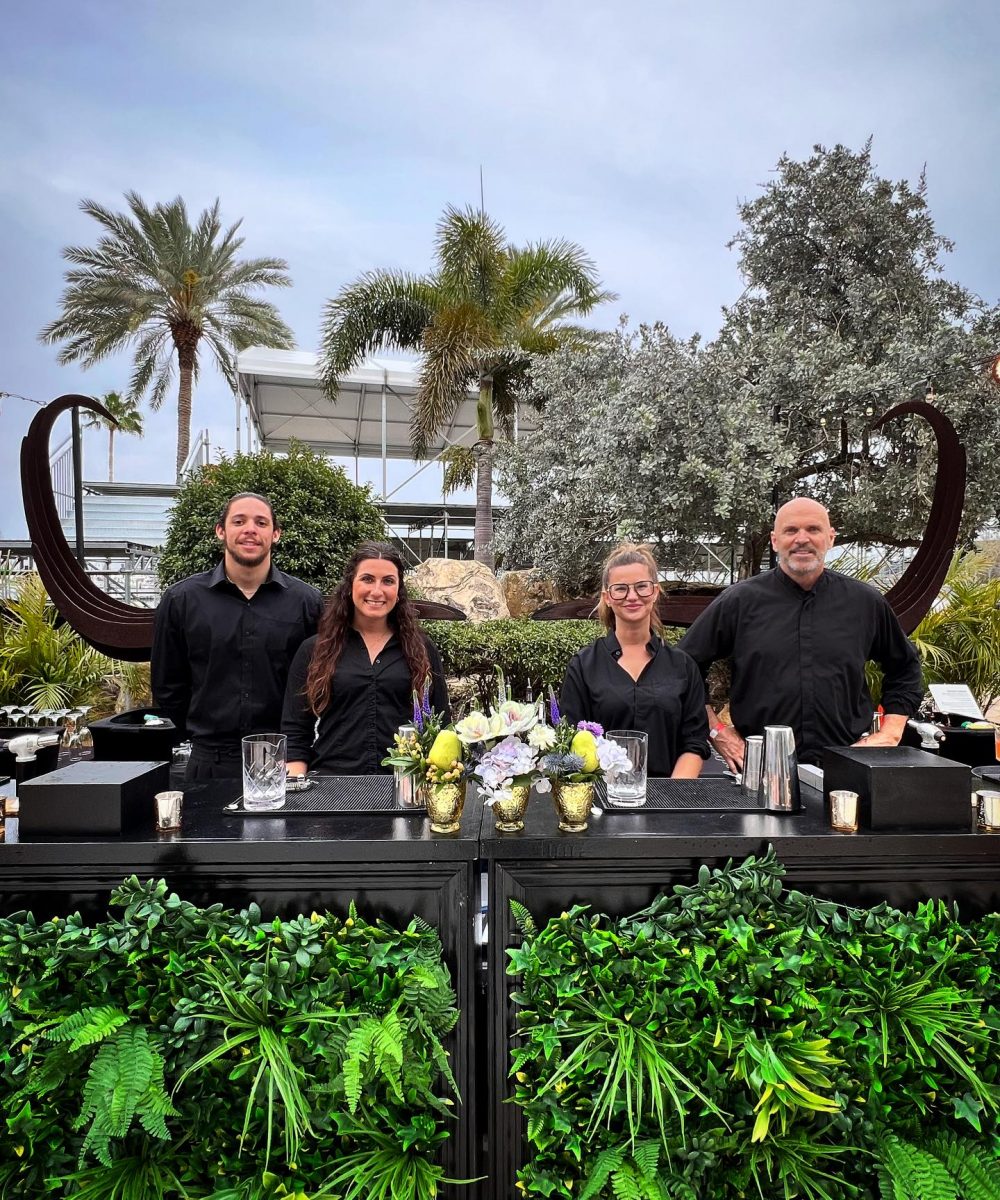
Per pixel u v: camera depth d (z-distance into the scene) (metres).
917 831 1.49
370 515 6.75
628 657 2.54
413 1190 1.27
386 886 1.45
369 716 2.41
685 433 7.05
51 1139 1.33
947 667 5.46
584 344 10.82
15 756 2.06
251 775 1.61
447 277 10.91
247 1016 1.28
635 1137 1.29
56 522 4.27
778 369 7.25
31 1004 1.29
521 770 1.46
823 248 8.69
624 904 1.47
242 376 13.49
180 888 1.43
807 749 2.54
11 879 1.41
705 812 1.63
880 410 7.01
